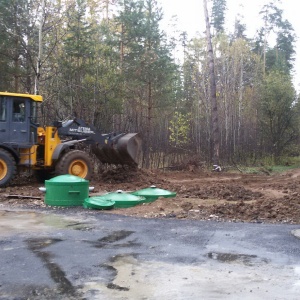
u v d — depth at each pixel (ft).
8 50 65.05
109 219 28.99
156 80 71.10
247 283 16.61
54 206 33.99
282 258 20.06
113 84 64.90
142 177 50.31
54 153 45.52
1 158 42.78
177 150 76.38
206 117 100.68
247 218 29.94
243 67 140.77
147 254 20.45
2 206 33.81
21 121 44.24
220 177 62.13
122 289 15.78
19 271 17.69
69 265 18.56
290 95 96.94
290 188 47.52
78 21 65.16
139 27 71.72
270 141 97.55
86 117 65.05
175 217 30.07
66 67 64.54
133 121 71.67
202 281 16.78
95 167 58.29
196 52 135.23
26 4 64.18
